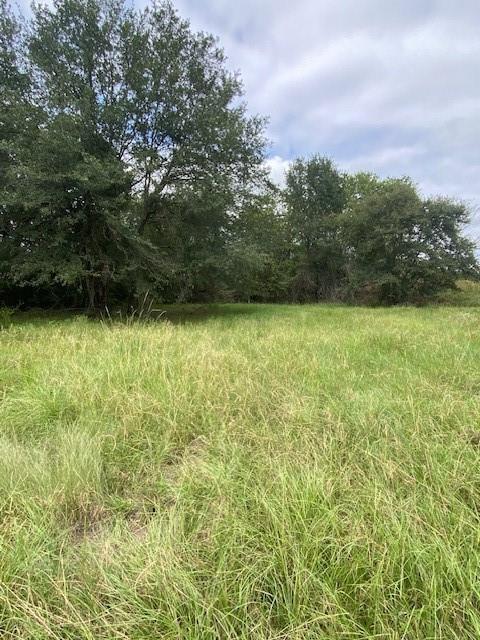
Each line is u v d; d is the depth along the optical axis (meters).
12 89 10.52
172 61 10.82
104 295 12.88
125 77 10.50
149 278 11.44
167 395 3.19
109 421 2.88
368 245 18.84
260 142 12.17
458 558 1.42
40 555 1.52
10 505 1.83
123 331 6.05
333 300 22.30
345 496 1.83
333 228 22.50
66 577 1.47
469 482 1.89
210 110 10.89
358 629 1.23
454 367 4.00
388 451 2.24
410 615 1.23
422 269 17.94
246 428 2.70
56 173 9.09
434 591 1.26
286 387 3.50
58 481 2.04
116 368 3.85
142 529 1.83
